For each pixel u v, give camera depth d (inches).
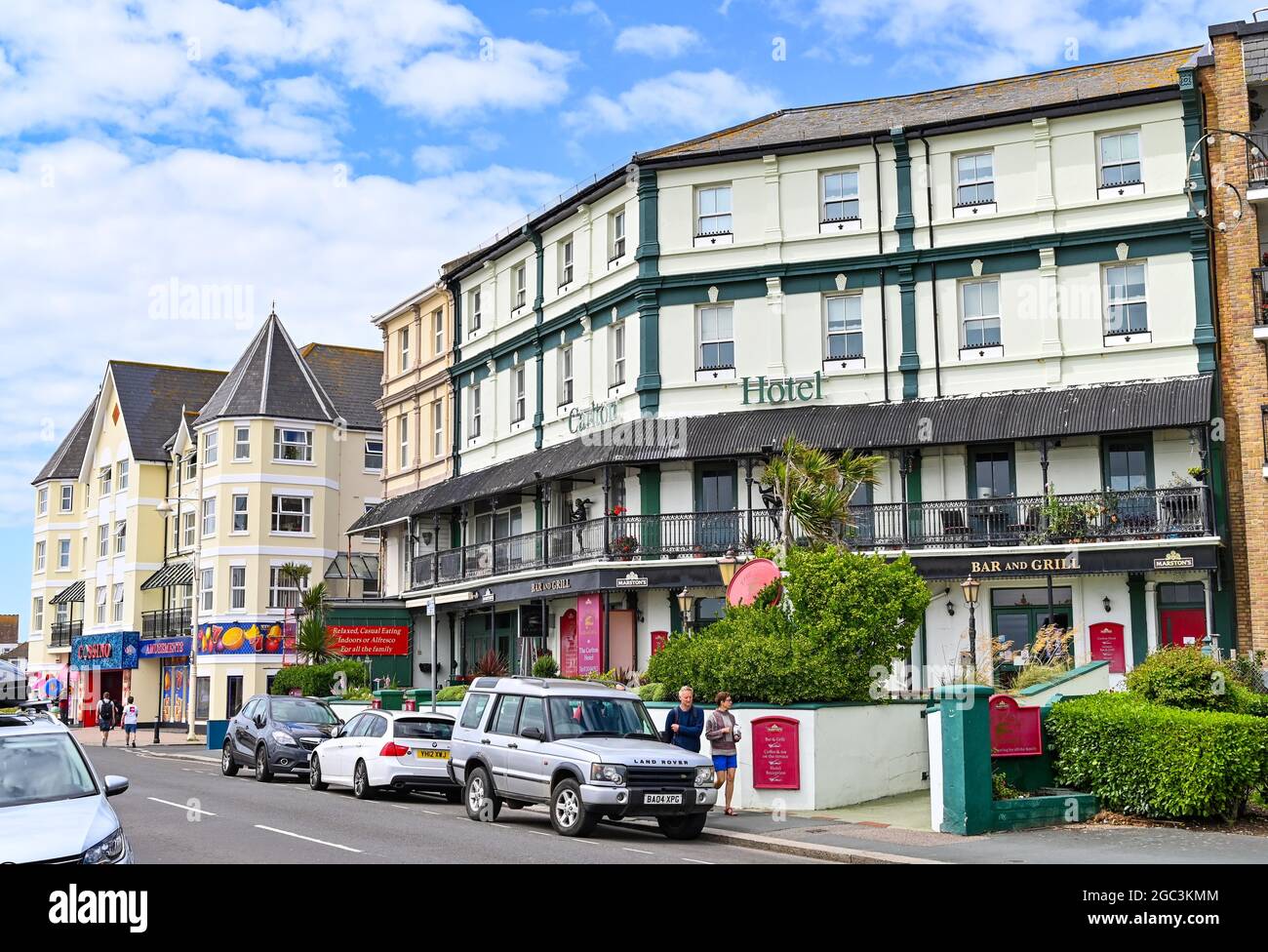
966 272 1171.9
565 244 1433.3
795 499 925.2
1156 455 1094.4
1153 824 646.5
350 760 874.8
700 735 755.4
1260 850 563.8
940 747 632.4
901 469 1146.7
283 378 2135.8
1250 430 1063.6
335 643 1579.7
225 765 1071.0
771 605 855.1
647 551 1208.8
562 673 1328.7
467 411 1604.3
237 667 2015.3
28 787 410.9
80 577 2652.6
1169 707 693.9
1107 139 1149.1
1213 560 1027.3
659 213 1275.8
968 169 1190.3
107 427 2536.9
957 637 1133.7
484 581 1418.6
